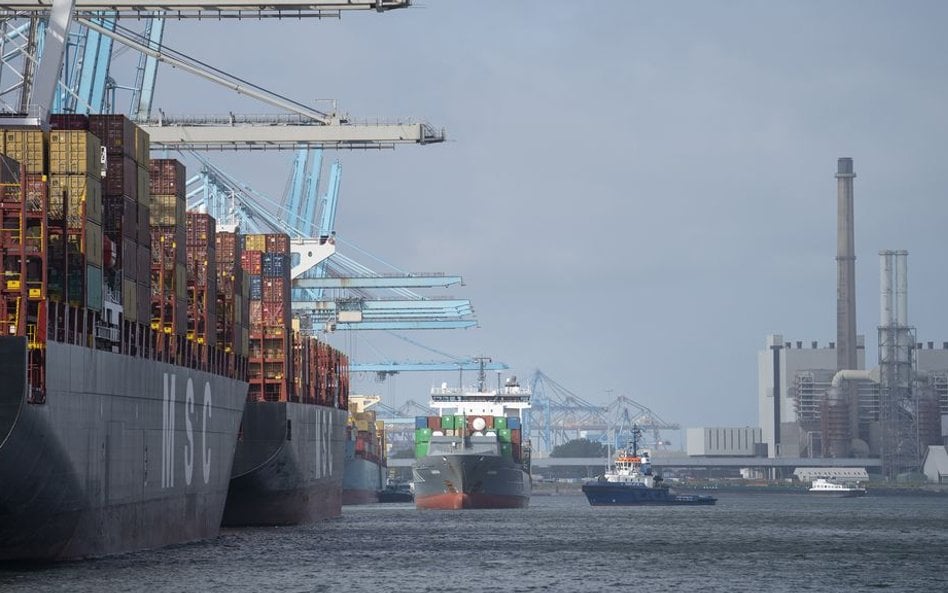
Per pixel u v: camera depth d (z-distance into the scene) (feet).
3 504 539.29
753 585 651.66
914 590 636.48
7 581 553.23
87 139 611.88
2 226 554.46
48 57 655.35
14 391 519.60
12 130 611.47
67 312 580.30
